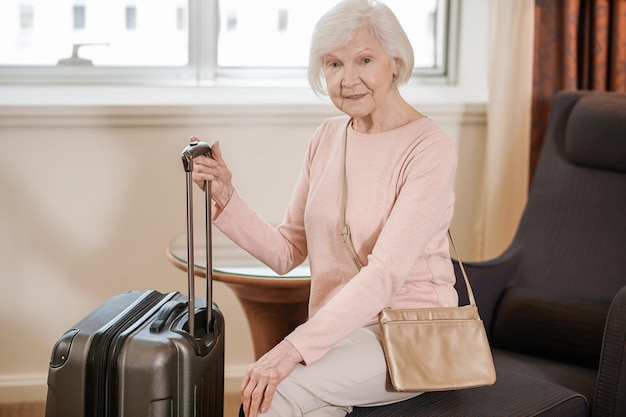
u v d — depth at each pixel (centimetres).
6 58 326
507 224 324
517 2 311
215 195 210
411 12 351
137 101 309
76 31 329
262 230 218
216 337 198
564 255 267
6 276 310
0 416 301
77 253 312
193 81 338
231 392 326
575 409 206
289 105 311
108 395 177
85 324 186
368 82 194
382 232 191
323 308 184
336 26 193
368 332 194
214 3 334
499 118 317
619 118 262
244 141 314
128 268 315
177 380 181
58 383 178
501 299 263
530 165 319
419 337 189
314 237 207
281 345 181
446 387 185
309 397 180
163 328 186
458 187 331
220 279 229
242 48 343
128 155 307
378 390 188
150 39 335
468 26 343
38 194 305
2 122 296
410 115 205
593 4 309
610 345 212
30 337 314
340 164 205
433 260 204
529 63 313
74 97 312
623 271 256
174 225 314
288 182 320
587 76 317
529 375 231
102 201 309
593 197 269
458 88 348
